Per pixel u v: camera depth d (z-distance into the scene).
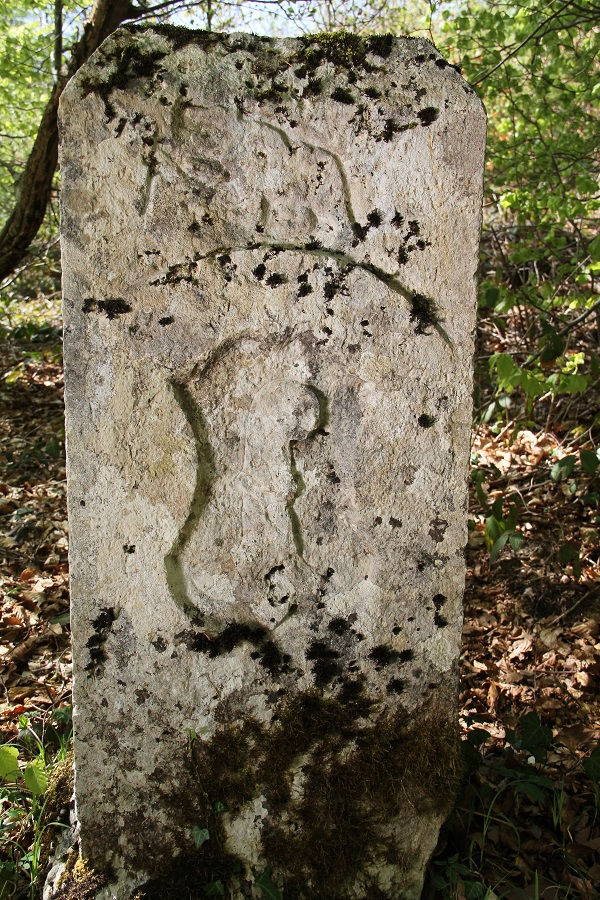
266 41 1.51
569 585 2.80
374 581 1.67
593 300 3.28
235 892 1.72
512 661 2.55
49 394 5.31
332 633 1.68
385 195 1.54
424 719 1.74
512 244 4.40
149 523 1.59
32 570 3.08
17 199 4.61
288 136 1.51
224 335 1.55
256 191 1.52
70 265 1.49
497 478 3.42
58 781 1.94
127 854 1.72
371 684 1.71
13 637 2.70
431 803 1.74
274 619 1.67
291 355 1.58
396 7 5.44
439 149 1.53
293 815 1.73
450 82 1.52
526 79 3.90
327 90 1.51
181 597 1.63
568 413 3.85
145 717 1.67
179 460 1.58
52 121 4.18
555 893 1.73
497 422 3.77
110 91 1.46
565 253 4.39
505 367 2.70
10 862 1.77
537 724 1.96
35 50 5.18
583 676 2.42
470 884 1.70
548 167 3.84
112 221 1.49
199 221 1.51
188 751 1.69
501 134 4.44
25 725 2.05
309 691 1.70
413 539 1.67
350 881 1.73
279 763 1.71
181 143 1.49
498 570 2.95
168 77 1.47
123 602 1.62
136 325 1.52
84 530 1.59
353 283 1.56
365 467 1.63
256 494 1.62
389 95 1.52
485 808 1.93
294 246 1.55
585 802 1.98
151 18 4.71
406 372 1.60
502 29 3.64
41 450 4.30
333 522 1.65
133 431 1.56
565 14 3.42
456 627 1.72
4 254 4.68
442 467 1.64
